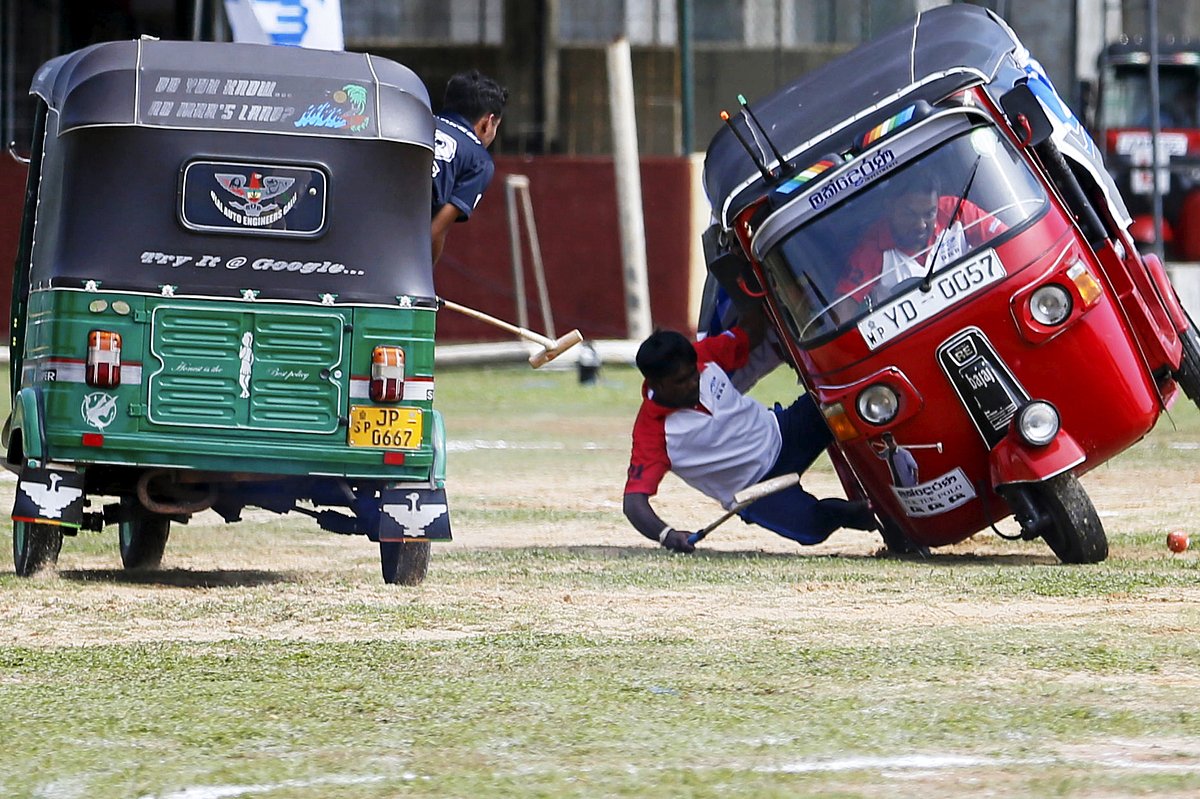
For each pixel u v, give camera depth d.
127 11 112.31
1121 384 30.38
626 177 104.12
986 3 119.12
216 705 18.89
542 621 24.78
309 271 27.66
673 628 24.11
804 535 33.50
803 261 31.09
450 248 108.62
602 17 129.88
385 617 25.20
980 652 21.75
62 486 27.53
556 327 108.56
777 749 16.69
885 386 30.55
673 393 33.28
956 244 30.45
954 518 31.28
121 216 27.30
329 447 27.70
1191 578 28.72
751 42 128.75
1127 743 16.81
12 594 26.97
